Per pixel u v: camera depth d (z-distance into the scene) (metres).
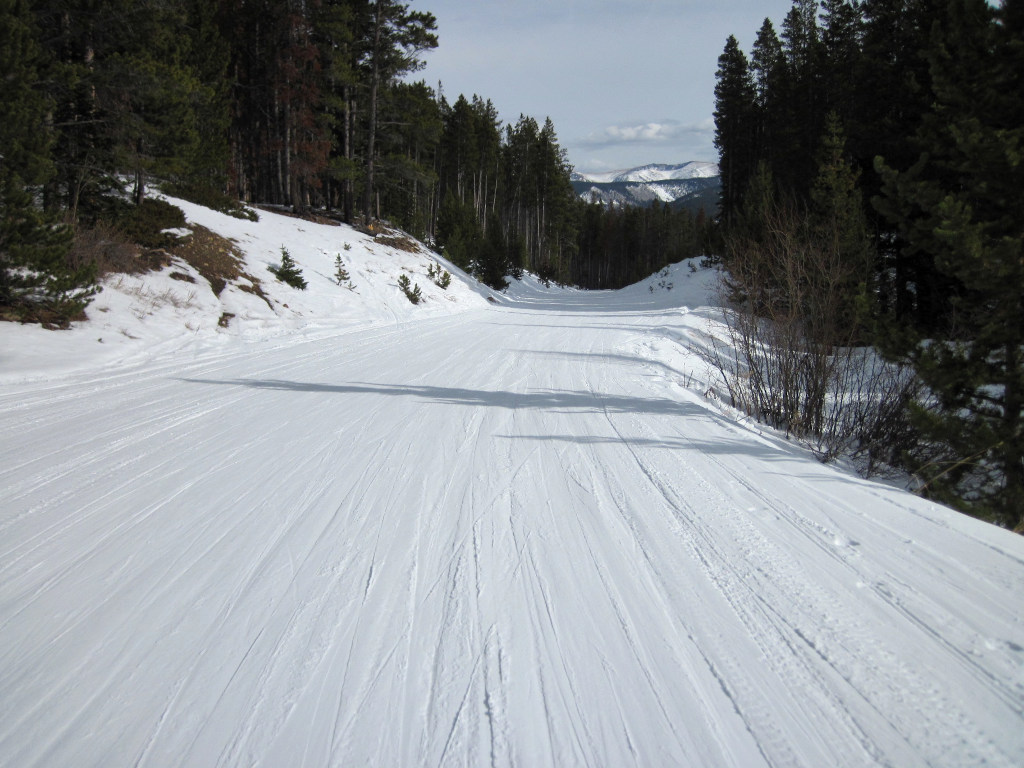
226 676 2.31
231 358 9.98
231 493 4.18
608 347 12.00
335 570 3.11
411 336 13.41
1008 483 5.59
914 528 3.57
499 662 2.38
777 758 1.89
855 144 16.95
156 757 1.92
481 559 3.22
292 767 1.87
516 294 38.66
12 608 2.80
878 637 2.50
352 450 5.13
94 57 14.23
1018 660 2.34
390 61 28.53
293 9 24.42
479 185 61.19
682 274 35.09
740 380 8.58
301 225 23.47
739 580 2.98
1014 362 5.88
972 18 6.51
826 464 5.74
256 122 32.78
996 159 6.00
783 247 8.14
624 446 5.28
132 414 6.34
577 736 2.00
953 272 6.04
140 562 3.22
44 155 9.84
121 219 13.53
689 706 2.13
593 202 103.25
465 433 5.65
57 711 2.14
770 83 34.91
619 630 2.58
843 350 7.46
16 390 7.39
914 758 1.88
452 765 1.88
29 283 9.19
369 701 2.17
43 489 4.27
